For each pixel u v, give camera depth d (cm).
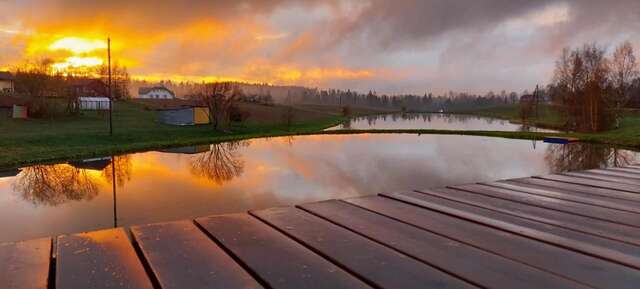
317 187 1157
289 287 119
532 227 185
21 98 4112
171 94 9388
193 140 2762
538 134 3319
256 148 2356
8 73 5844
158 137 2939
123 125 3494
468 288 119
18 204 952
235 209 891
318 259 142
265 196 1030
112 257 139
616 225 189
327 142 2734
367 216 202
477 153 2077
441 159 1812
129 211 879
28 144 2178
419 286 120
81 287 115
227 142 2803
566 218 202
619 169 394
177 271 129
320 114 6994
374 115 9631
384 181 1262
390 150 2217
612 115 3656
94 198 1009
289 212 209
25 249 145
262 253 147
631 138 2672
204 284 119
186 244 155
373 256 145
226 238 163
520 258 144
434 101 14650
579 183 308
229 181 1251
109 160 1800
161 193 1066
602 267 136
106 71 6462
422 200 241
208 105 3694
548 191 275
